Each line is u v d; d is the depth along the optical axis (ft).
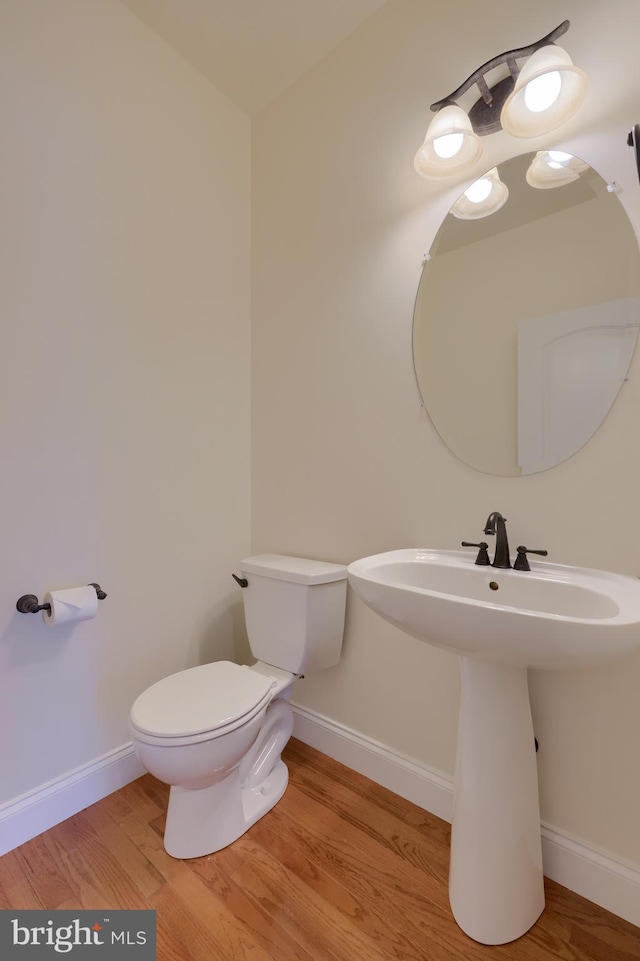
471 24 4.15
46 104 4.29
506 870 3.23
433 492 4.49
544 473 3.80
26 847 4.02
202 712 3.74
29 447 4.17
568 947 3.18
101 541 4.73
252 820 4.28
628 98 3.34
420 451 4.58
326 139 5.41
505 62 3.73
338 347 5.32
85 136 4.59
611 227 3.48
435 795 4.40
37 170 4.22
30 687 4.19
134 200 5.03
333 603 4.99
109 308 4.80
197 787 3.85
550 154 3.73
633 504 3.37
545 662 2.59
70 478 4.48
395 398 4.77
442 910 3.45
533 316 3.89
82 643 4.57
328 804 4.58
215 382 5.94
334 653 5.13
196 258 5.70
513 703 3.34
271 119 6.12
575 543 3.64
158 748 3.46
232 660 6.18
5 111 4.01
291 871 3.78
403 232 4.69
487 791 3.29
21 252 4.11
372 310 4.97
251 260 6.40
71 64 4.48
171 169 5.41
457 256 4.32
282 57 5.46
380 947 3.18
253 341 6.39
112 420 4.83
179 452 5.51
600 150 3.49
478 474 4.18
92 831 4.22
